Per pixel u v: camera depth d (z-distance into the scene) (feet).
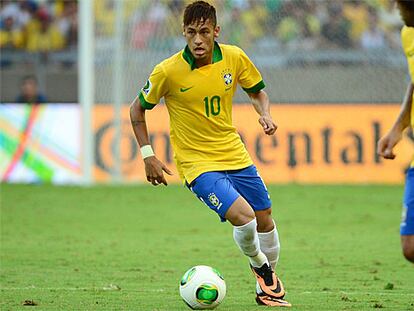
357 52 249.14
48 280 105.70
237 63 84.69
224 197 80.94
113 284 102.37
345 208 189.67
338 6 255.50
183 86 82.53
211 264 120.67
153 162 84.12
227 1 249.96
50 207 190.90
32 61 284.41
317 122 232.12
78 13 297.33
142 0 237.66
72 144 230.48
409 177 68.13
